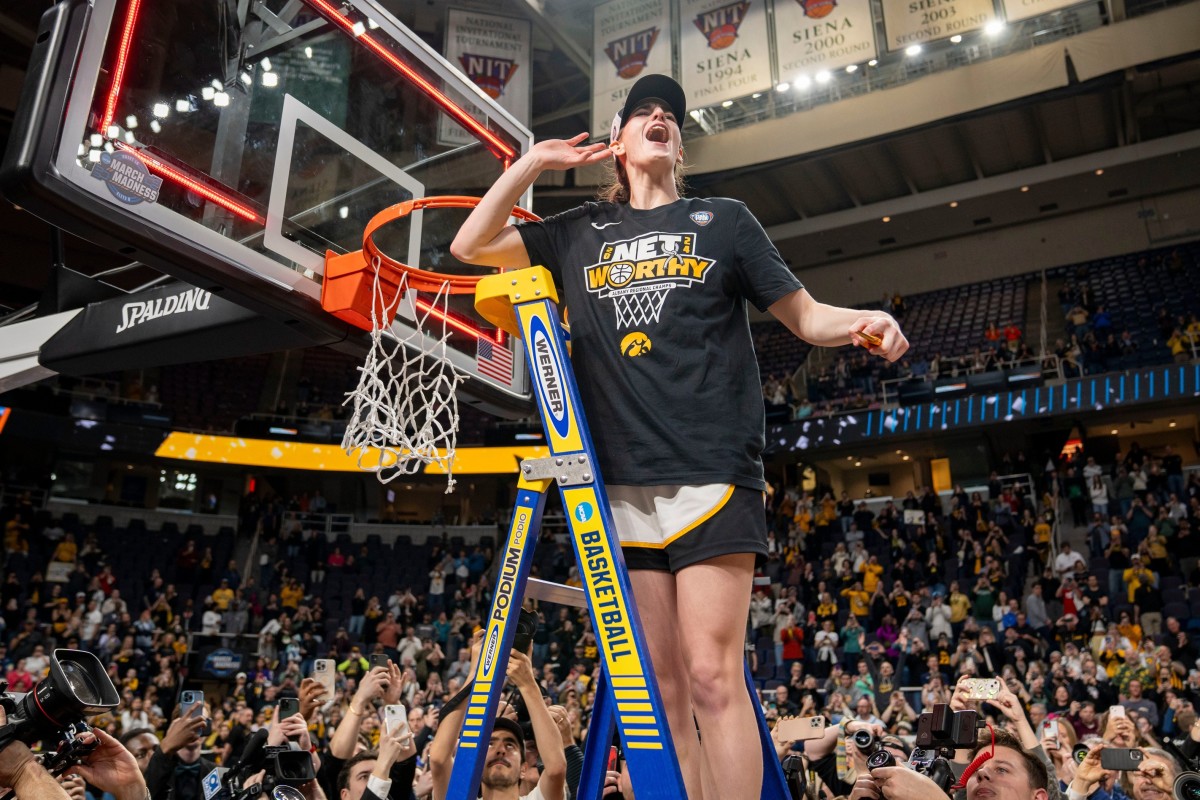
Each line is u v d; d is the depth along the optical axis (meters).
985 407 18.08
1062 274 22.19
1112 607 13.38
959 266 23.33
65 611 14.41
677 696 1.52
